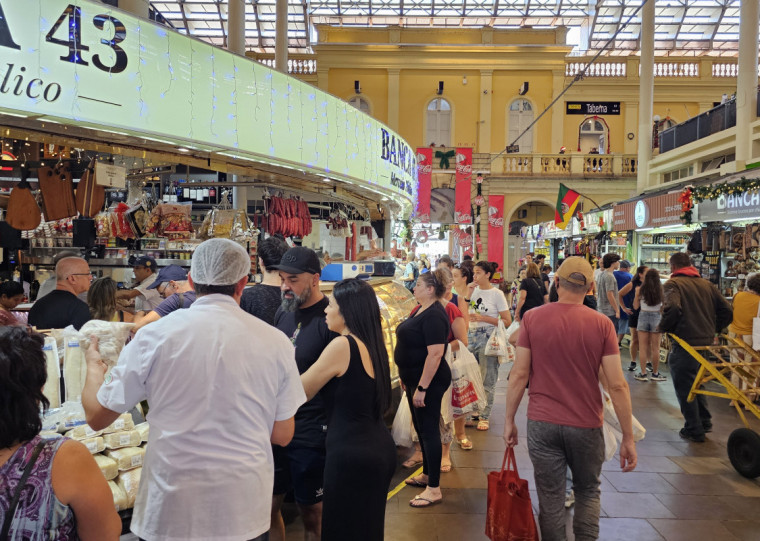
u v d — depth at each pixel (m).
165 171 5.50
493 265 5.80
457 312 4.52
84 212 4.75
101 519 1.37
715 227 8.30
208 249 1.85
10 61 2.99
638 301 7.72
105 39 3.37
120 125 3.46
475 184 23.33
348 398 2.44
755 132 12.04
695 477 4.28
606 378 2.72
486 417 5.48
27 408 1.26
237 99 4.23
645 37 17.16
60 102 3.19
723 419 5.82
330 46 25.06
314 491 2.79
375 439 2.45
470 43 25.25
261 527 1.77
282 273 2.80
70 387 2.65
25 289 6.12
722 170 12.66
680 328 5.17
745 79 12.14
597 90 25.05
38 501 1.25
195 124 3.91
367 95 25.34
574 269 2.80
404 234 15.73
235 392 1.74
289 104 4.77
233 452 1.72
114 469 2.54
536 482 2.81
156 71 3.64
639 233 11.50
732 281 8.39
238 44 11.29
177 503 1.67
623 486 4.11
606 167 23.11
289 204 6.09
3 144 4.72
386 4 28.30
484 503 3.79
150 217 5.72
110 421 1.79
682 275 5.36
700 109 25.30
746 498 3.90
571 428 2.69
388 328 5.27
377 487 2.40
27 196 4.82
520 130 25.30
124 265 5.59
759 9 12.06
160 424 1.72
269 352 1.85
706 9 27.23
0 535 1.22
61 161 4.82
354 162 5.88
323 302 2.88
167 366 1.72
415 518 3.56
